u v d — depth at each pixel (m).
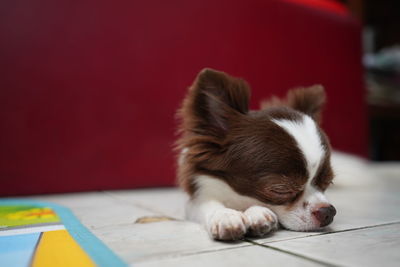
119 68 0.84
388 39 1.91
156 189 0.86
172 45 0.88
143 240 0.47
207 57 0.92
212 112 0.57
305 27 1.05
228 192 0.54
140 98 0.86
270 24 0.99
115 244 0.46
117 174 0.84
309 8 1.06
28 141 0.77
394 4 1.79
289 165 0.51
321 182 0.52
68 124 0.80
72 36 0.79
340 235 0.48
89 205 0.67
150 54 0.86
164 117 0.88
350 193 0.76
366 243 0.46
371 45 1.94
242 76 0.96
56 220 0.55
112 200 0.72
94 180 0.82
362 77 1.22
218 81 0.57
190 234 0.49
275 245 0.45
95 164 0.82
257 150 0.52
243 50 0.96
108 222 0.55
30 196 0.77
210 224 0.48
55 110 0.79
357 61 1.19
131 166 0.85
